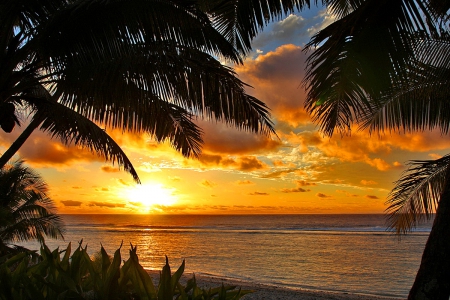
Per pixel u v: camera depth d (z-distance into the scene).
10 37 5.14
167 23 4.56
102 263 1.35
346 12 4.98
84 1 4.15
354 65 3.73
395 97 6.03
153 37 4.61
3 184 10.22
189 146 7.86
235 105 5.06
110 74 4.64
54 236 11.22
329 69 3.78
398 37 3.54
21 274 1.34
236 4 4.39
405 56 3.59
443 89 5.55
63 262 1.46
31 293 1.21
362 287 18.75
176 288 1.30
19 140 6.41
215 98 4.96
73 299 1.21
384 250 35.84
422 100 5.97
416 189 7.25
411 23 3.48
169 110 6.89
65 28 4.43
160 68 4.68
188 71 4.77
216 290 1.31
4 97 5.02
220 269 24.89
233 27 4.66
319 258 30.55
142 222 125.50
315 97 3.98
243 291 1.33
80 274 1.41
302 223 99.88
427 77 5.39
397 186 7.22
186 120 7.64
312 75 3.85
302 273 23.30
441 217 3.33
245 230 69.44
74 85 4.86
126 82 4.90
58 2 4.82
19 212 10.63
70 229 74.50
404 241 43.94
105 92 4.83
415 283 3.38
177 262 28.36
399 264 27.23
